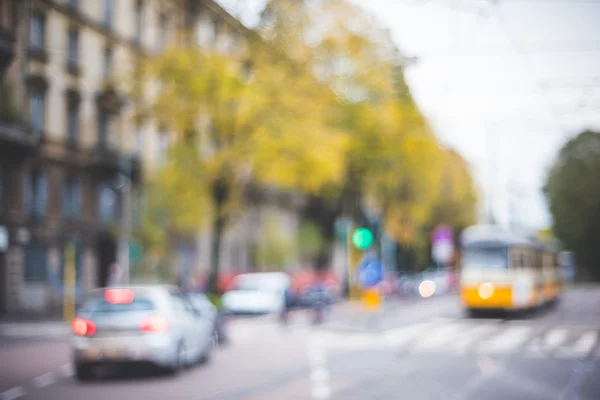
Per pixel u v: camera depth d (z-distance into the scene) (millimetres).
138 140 45594
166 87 34688
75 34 40219
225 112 34281
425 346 22297
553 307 42969
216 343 22156
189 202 35562
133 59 35531
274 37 36188
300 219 64438
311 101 35062
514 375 15734
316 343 23828
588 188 79062
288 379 15258
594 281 92750
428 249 75062
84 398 13039
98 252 43625
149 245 36906
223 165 34750
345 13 39188
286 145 33000
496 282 32719
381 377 15469
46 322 33531
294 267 60812
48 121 38594
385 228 52000
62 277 40125
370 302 29125
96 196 43000
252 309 38031
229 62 34375
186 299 18250
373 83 41094
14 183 36375
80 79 40781
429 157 47281
